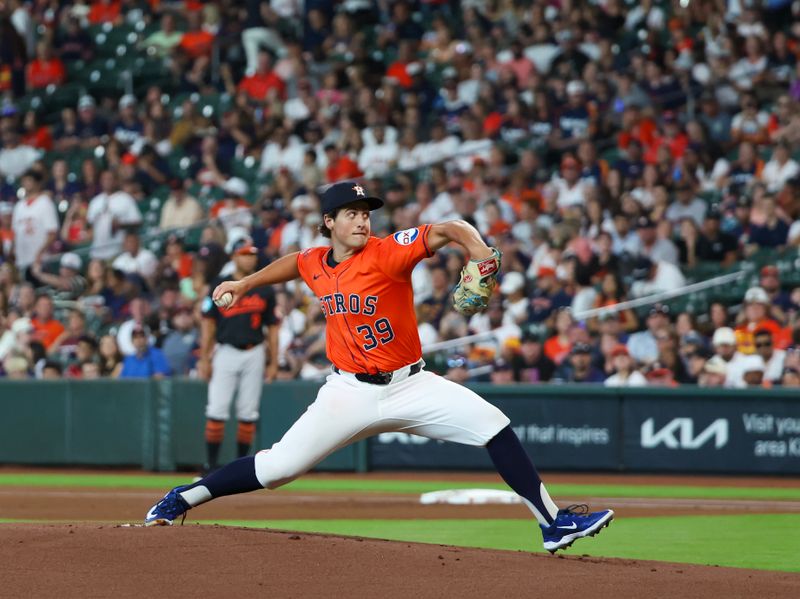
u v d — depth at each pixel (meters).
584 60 65.19
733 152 60.22
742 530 29.53
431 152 63.38
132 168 67.56
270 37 74.38
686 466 46.44
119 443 48.53
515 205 58.28
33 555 18.67
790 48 63.09
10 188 69.75
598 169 58.88
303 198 60.72
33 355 53.59
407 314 19.95
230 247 54.53
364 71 69.25
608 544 26.77
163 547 19.14
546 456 47.28
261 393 44.81
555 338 50.34
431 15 74.25
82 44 78.88
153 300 59.81
